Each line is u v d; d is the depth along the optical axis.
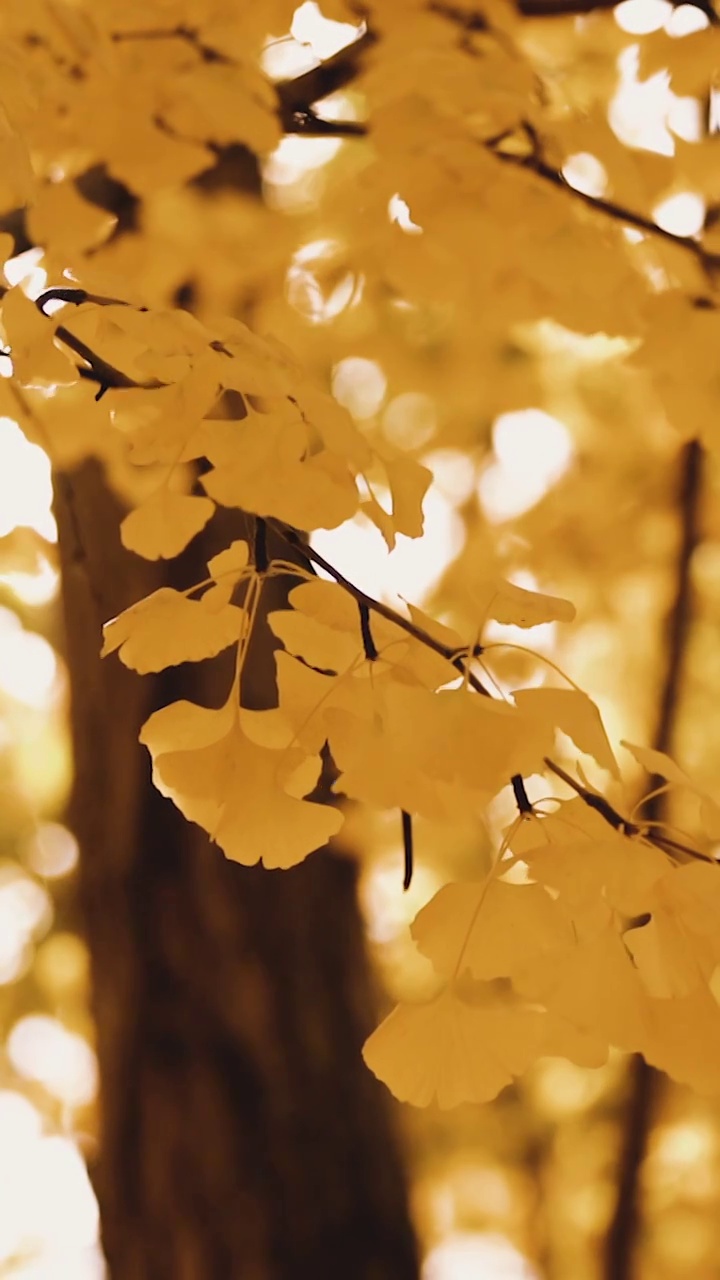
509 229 2.03
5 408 1.95
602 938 1.77
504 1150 5.11
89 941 3.39
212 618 1.79
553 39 2.45
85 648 3.33
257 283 2.55
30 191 1.87
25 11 2.03
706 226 2.21
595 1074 5.07
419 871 4.98
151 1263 3.18
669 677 4.28
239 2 2.10
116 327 1.87
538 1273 5.10
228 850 1.79
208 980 3.25
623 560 4.52
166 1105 3.20
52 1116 5.56
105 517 3.21
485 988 4.57
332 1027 3.33
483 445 4.45
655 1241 4.95
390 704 1.74
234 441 1.77
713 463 4.10
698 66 2.13
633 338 2.15
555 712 1.74
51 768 5.34
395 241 2.11
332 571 1.79
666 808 4.03
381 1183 3.26
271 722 1.79
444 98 2.00
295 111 2.18
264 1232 3.12
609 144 2.04
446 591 4.36
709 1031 1.77
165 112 2.08
